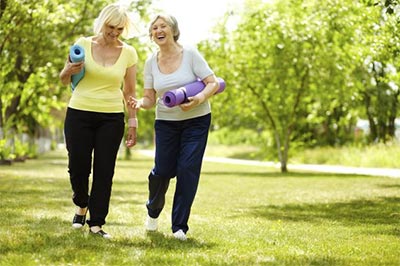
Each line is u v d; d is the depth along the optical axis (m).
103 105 6.06
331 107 26.12
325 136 36.88
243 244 5.92
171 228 6.44
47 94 25.97
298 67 23.59
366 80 26.45
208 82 6.14
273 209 9.85
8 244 5.45
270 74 23.81
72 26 21.22
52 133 60.84
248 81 24.42
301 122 25.69
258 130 51.81
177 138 6.25
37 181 14.92
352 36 20.66
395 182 17.05
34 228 6.50
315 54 22.72
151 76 6.38
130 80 6.35
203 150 6.18
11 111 24.31
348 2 16.61
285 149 25.16
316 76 23.34
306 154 34.12
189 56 6.20
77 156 6.12
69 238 5.81
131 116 6.45
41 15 16.66
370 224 7.89
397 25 11.59
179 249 5.49
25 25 16.92
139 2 21.11
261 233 6.82
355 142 35.72
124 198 11.21
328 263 5.00
